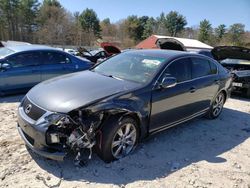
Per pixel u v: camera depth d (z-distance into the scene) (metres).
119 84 4.13
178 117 4.88
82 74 4.71
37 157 3.84
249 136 5.49
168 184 3.54
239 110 7.47
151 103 4.20
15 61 7.02
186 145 4.74
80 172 3.59
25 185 3.26
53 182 3.35
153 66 4.58
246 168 4.16
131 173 3.69
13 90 7.07
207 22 85.06
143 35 86.88
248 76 8.86
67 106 3.49
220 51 9.52
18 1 62.88
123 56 5.21
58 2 75.56
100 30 85.31
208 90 5.59
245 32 81.25
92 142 3.58
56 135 3.41
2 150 3.97
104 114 3.68
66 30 63.22
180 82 4.80
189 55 5.22
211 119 6.29
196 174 3.84
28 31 64.44
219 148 4.77
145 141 4.67
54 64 7.73
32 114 3.62
